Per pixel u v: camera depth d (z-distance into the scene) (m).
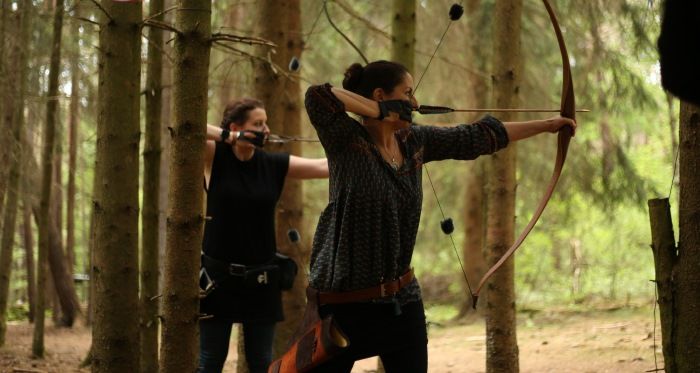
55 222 19.52
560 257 26.80
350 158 4.50
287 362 4.65
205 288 6.41
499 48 7.85
